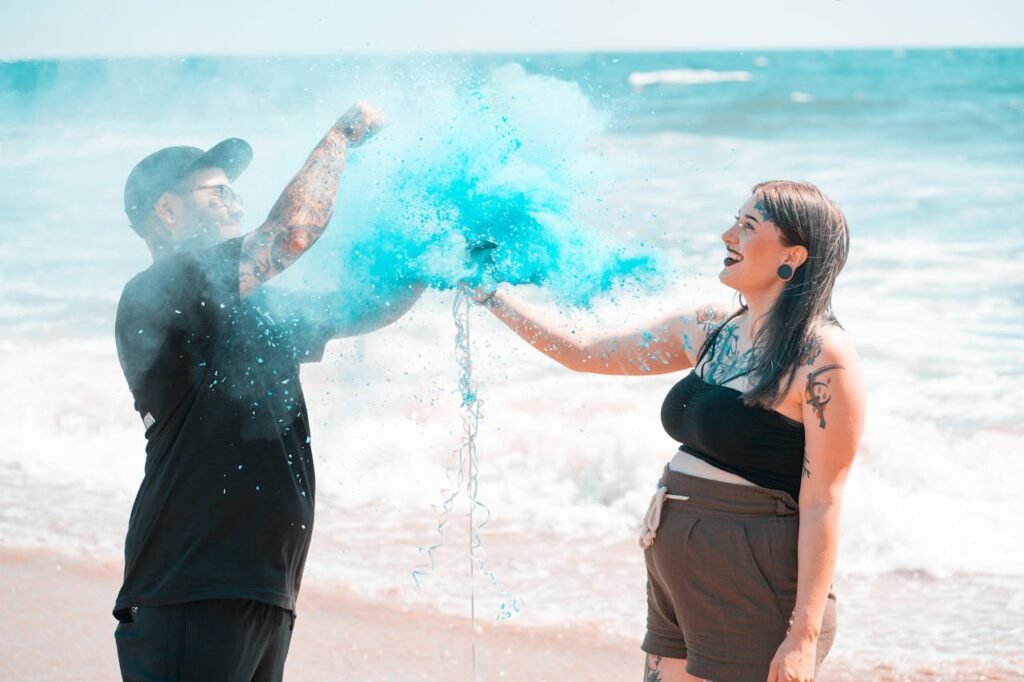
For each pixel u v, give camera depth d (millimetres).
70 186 5477
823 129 27984
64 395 7922
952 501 6074
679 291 9062
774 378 2770
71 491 6625
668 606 3064
